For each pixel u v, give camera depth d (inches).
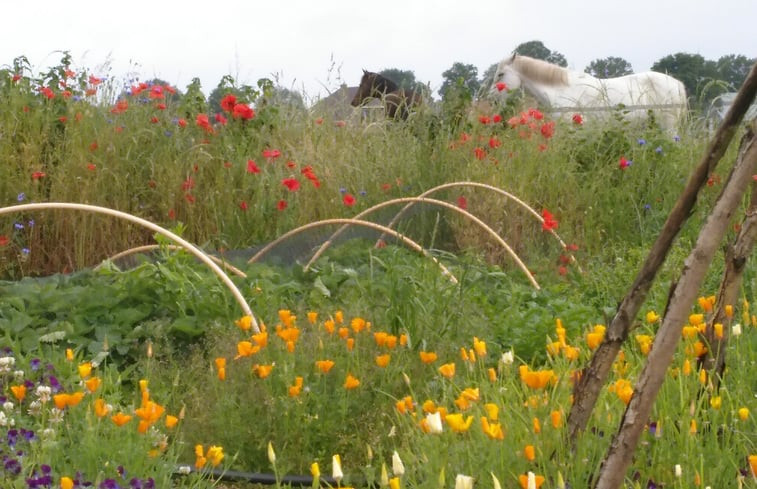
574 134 417.1
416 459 142.0
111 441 144.3
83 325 219.5
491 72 694.5
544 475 130.6
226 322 219.0
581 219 363.9
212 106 413.1
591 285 302.2
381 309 216.2
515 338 226.4
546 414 140.6
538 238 347.6
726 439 145.4
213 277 241.6
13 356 197.2
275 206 353.7
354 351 191.8
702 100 458.9
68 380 185.9
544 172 367.2
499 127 420.2
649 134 410.6
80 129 350.0
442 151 377.7
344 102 444.8
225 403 172.7
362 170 377.1
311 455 167.9
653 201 378.6
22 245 330.3
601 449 138.1
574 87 650.8
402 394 184.2
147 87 381.1
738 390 160.1
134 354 211.2
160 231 216.2
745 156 109.6
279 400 172.2
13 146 341.7
